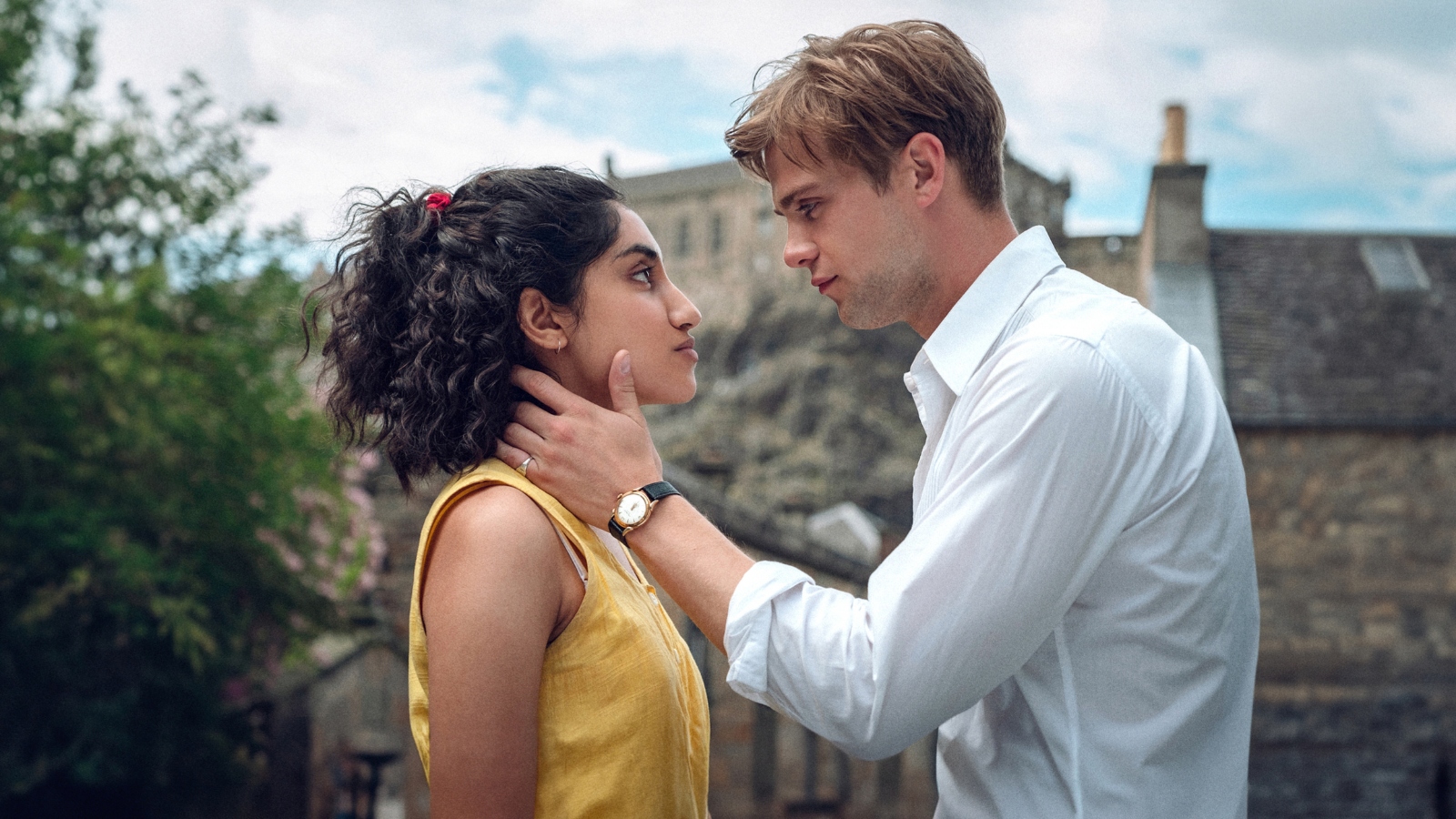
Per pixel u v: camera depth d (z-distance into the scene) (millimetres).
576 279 1661
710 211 86500
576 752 1520
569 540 1565
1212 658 1509
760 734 11141
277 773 10758
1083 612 1497
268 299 9523
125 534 8891
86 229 9977
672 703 1581
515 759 1440
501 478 1544
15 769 8648
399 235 1670
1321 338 15344
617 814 1516
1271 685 13727
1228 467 1543
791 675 1456
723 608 1496
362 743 11211
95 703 9000
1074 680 1504
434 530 1541
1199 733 1512
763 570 1491
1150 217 16625
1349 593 13711
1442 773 13352
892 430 73688
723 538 1552
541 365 1693
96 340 8375
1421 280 16062
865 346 78000
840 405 73688
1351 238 17109
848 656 1428
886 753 1461
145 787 9836
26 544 8438
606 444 1575
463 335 1593
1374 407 14172
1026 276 1626
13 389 8203
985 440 1450
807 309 79750
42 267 8516
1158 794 1485
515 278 1623
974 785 1594
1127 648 1485
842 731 1444
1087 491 1423
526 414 1607
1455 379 14539
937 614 1403
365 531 10102
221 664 9836
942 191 1627
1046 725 1512
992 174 1659
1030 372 1444
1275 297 16078
